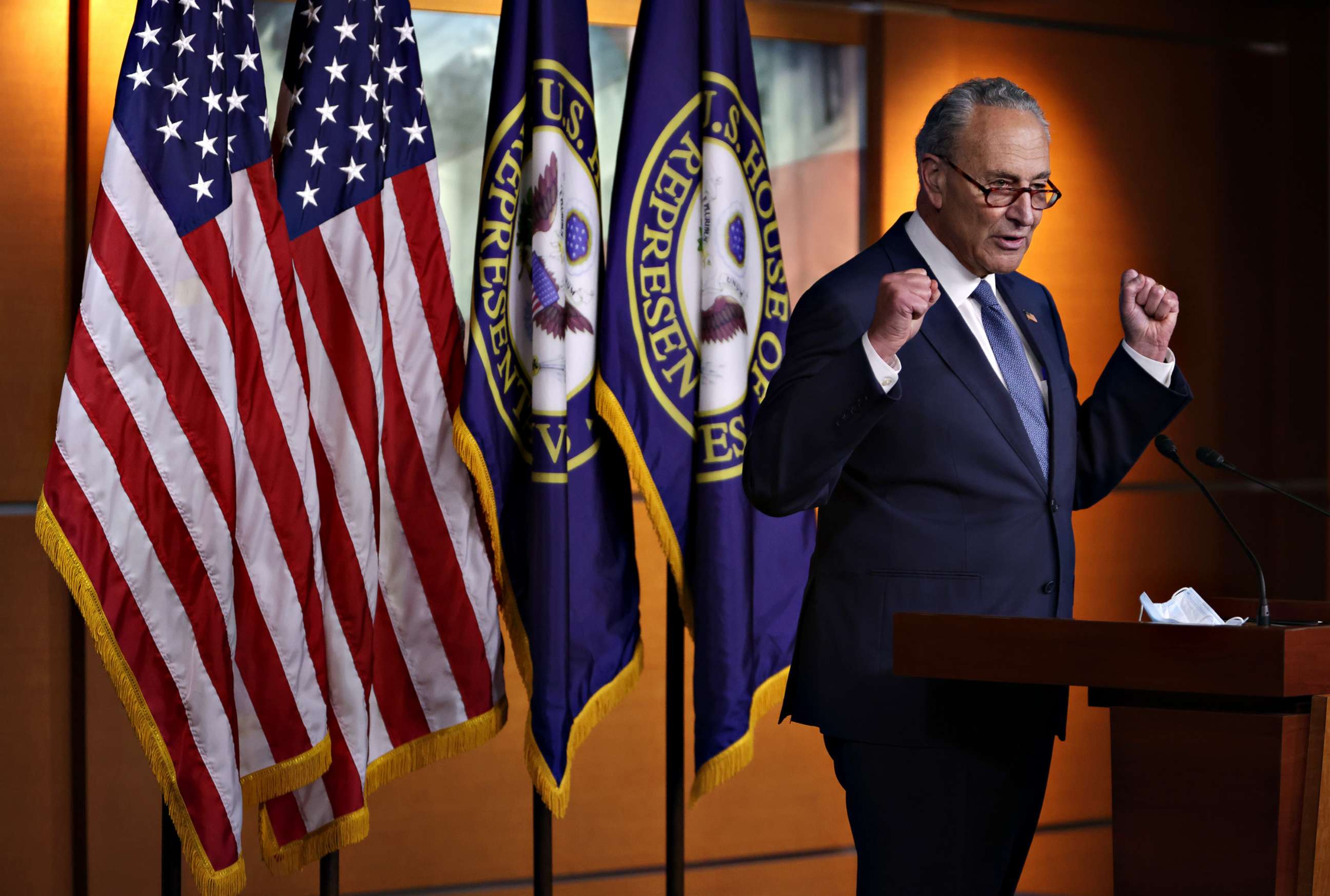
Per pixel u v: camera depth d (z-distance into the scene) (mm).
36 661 6238
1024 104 4211
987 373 4207
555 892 7039
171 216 4805
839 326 4184
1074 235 8156
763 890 7418
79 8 6305
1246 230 8578
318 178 5191
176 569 4738
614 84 7203
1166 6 8367
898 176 7695
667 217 5508
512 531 5398
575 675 5352
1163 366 4547
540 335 5266
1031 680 3559
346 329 5168
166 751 4695
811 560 4457
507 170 5348
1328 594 8367
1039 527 4180
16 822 6207
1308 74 8531
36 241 6246
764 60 7496
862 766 4145
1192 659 3260
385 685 5285
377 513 5262
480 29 6977
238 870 4789
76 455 4641
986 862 4004
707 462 5375
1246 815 3334
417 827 6848
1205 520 8375
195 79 4898
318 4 5305
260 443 4945
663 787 7262
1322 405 8453
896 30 7676
